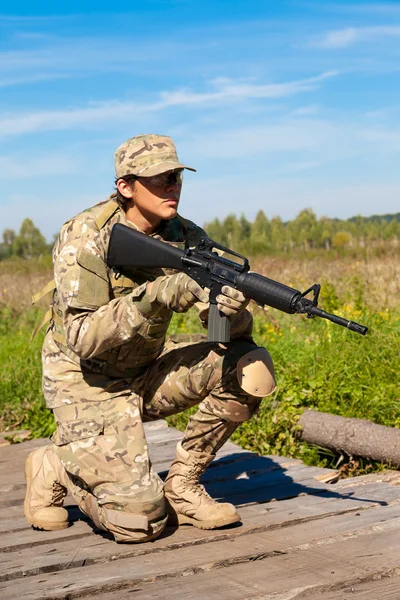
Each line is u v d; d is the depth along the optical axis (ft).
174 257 10.06
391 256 52.80
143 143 10.66
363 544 10.14
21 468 16.24
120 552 10.28
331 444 17.21
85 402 10.78
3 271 84.64
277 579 9.14
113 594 9.07
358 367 21.45
